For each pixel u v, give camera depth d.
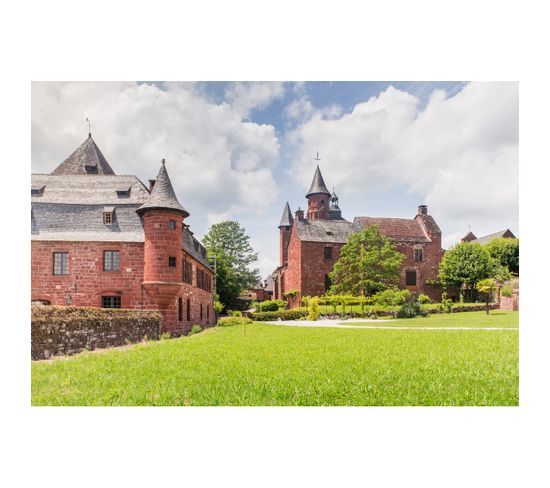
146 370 10.66
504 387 8.98
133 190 25.50
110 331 17.17
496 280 45.91
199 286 33.50
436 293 51.97
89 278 23.34
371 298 44.25
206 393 8.49
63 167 30.36
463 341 16.19
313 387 8.90
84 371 10.55
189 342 17.92
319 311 41.75
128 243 23.70
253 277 60.41
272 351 14.16
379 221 53.50
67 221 24.03
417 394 8.51
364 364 11.30
